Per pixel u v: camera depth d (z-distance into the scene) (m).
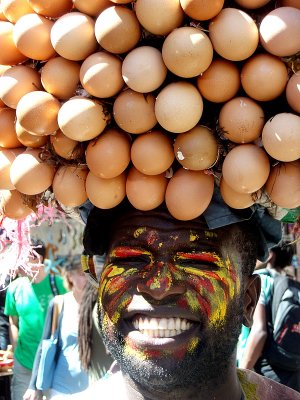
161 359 1.38
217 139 1.25
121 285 1.43
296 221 1.46
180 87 1.20
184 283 1.40
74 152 1.32
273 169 1.27
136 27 1.22
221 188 1.30
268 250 1.61
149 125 1.24
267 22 1.19
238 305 1.47
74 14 1.25
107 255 1.51
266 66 1.20
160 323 1.39
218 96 1.22
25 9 1.32
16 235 1.55
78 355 2.84
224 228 1.45
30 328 3.41
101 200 1.32
